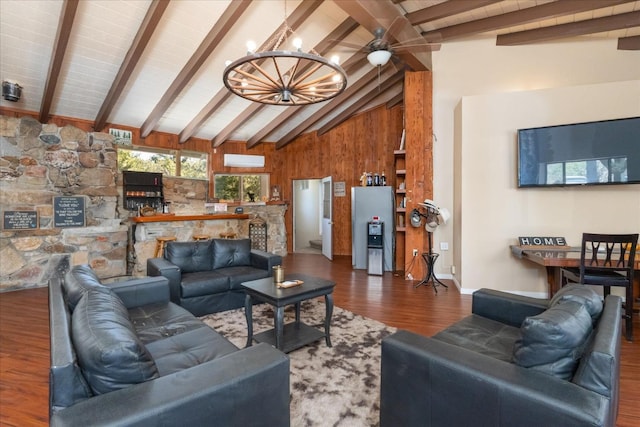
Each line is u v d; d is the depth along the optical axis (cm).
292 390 210
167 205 606
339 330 312
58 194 491
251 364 133
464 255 439
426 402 144
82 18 366
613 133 349
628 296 296
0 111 473
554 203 395
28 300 405
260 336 280
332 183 710
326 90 336
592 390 116
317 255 768
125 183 588
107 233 529
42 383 224
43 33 373
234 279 365
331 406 194
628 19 386
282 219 757
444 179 511
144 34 375
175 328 220
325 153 779
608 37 432
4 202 445
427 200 486
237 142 765
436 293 444
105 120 541
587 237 305
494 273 426
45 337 298
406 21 347
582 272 310
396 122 710
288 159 813
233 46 452
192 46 437
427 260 494
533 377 124
